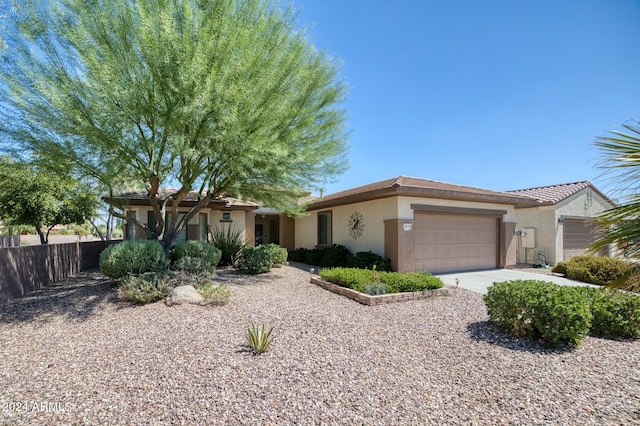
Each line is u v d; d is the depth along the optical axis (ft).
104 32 23.82
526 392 12.57
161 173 29.66
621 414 11.19
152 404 11.37
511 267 48.80
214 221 55.21
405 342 17.49
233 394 12.01
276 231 74.02
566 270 41.19
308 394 12.10
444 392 12.47
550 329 17.08
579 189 57.21
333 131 34.47
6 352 15.97
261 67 26.78
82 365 14.43
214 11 25.40
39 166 26.48
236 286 31.81
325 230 56.65
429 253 42.16
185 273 29.27
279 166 29.53
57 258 34.47
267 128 26.94
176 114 24.03
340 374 13.69
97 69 22.34
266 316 21.56
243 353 15.52
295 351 15.90
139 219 48.16
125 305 23.36
